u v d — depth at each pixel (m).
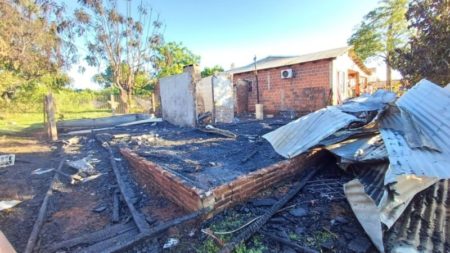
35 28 11.61
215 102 10.01
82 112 18.80
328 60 11.48
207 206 2.71
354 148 3.62
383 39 21.30
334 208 2.87
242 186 3.12
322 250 2.17
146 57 20.84
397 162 2.39
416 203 2.63
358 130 3.83
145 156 4.86
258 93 14.48
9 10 9.80
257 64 17.48
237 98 14.88
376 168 3.10
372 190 2.59
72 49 16.95
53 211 3.23
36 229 2.69
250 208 3.00
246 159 4.42
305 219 2.67
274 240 2.32
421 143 2.66
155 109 14.57
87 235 2.60
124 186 3.85
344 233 2.38
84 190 3.94
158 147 5.84
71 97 20.73
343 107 4.43
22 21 10.88
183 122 9.55
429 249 2.00
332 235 2.35
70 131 10.16
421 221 2.36
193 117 8.88
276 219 2.66
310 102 12.33
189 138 6.92
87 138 8.41
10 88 13.27
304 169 4.19
